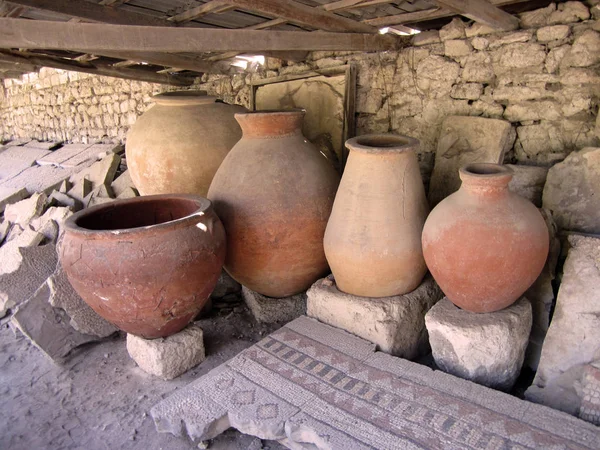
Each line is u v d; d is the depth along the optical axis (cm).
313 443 212
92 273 234
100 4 313
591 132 281
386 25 353
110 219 292
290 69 445
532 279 235
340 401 224
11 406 264
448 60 335
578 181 264
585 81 277
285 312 335
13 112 923
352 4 292
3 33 209
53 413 257
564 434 195
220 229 270
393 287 275
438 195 335
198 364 289
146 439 235
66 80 735
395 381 235
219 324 335
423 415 211
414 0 296
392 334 265
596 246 237
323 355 260
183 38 258
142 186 383
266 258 296
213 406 228
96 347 318
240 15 344
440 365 254
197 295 259
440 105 345
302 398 229
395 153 259
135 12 334
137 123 387
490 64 315
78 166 623
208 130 364
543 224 232
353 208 266
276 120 295
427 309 289
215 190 305
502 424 202
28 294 365
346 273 275
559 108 291
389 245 261
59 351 303
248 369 253
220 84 529
